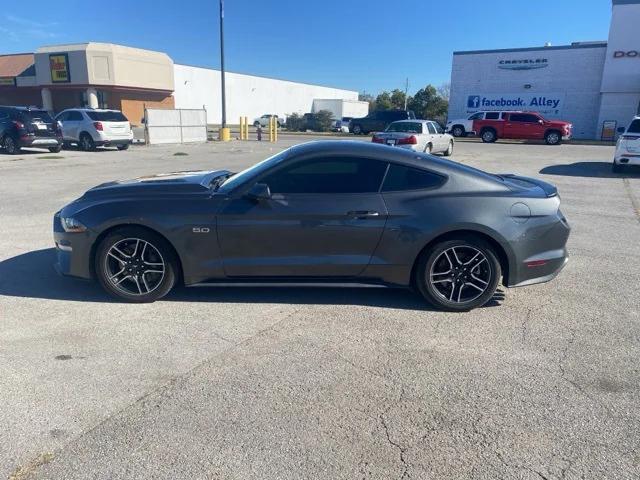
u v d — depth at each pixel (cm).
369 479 232
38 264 542
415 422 276
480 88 3709
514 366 337
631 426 272
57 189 1056
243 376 321
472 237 417
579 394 304
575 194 1068
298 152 431
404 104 7344
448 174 425
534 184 472
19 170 1398
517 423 275
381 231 416
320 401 294
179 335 379
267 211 414
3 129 1836
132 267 434
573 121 3447
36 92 3919
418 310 430
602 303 451
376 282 432
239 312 422
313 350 357
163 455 247
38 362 335
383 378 321
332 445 256
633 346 367
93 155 1909
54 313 416
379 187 421
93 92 3650
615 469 240
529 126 2831
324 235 417
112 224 420
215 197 425
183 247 422
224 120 3017
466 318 416
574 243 663
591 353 356
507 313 427
